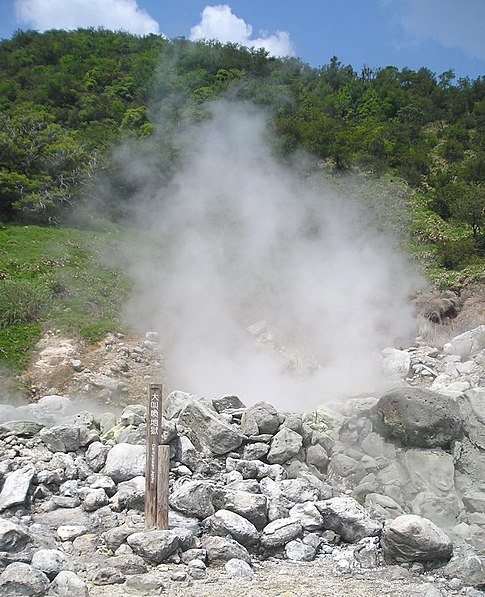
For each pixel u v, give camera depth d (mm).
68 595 4172
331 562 5234
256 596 4434
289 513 5691
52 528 5391
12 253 17438
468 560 4992
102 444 6500
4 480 5840
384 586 4730
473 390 6848
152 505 5262
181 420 6777
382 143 30344
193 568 4828
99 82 34406
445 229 23016
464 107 43000
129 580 4539
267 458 6492
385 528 5285
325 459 6645
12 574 4246
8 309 14289
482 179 28141
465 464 6457
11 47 42938
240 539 5254
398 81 47219
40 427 6875
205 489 5656
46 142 22109
